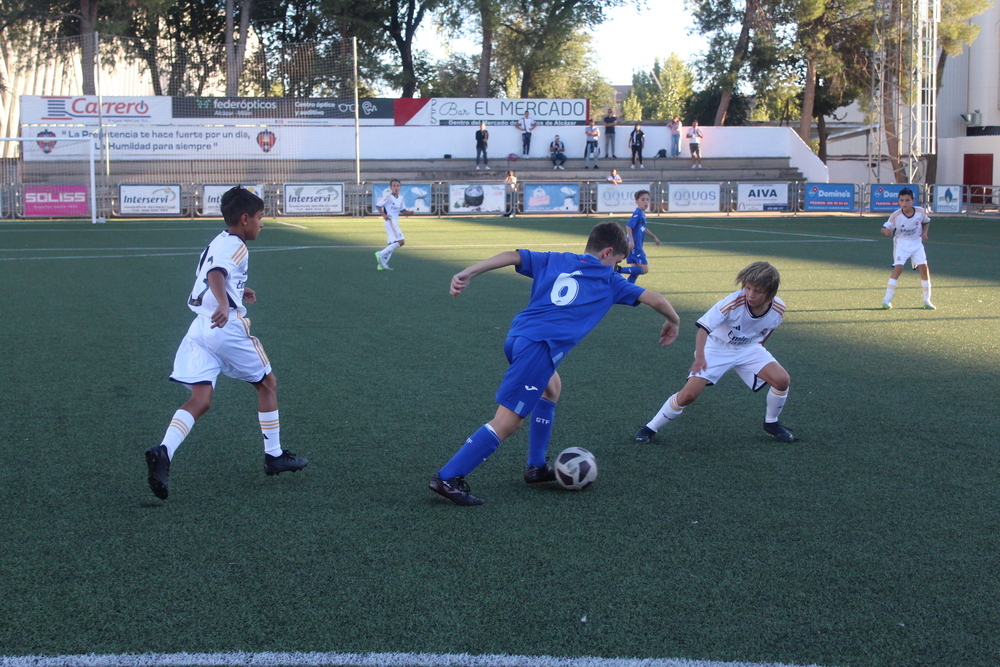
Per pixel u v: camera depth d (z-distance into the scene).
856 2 35.72
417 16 40.62
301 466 4.57
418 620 3.04
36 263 14.90
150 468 3.96
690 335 8.71
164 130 31.47
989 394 6.35
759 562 3.53
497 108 34.53
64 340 8.23
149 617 3.05
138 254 16.66
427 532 3.82
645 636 2.94
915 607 3.16
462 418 5.66
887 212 31.48
